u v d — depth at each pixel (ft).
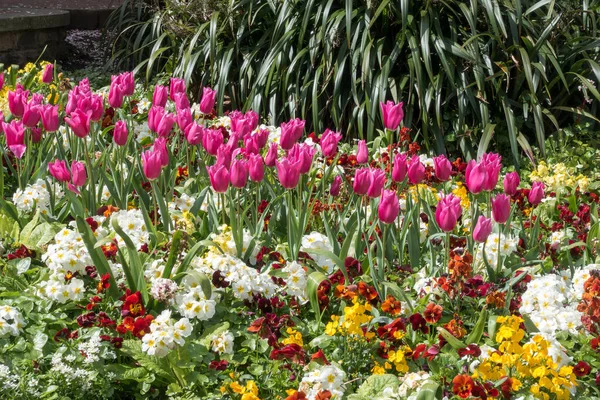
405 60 23.27
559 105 23.40
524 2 23.56
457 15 22.95
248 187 15.51
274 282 12.59
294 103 22.59
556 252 14.20
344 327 11.02
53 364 10.64
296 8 23.66
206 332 11.53
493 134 22.59
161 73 26.66
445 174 12.94
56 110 14.16
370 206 14.75
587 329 11.75
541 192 13.58
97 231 13.32
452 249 14.11
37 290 12.09
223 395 10.56
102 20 35.24
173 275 12.28
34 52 30.71
